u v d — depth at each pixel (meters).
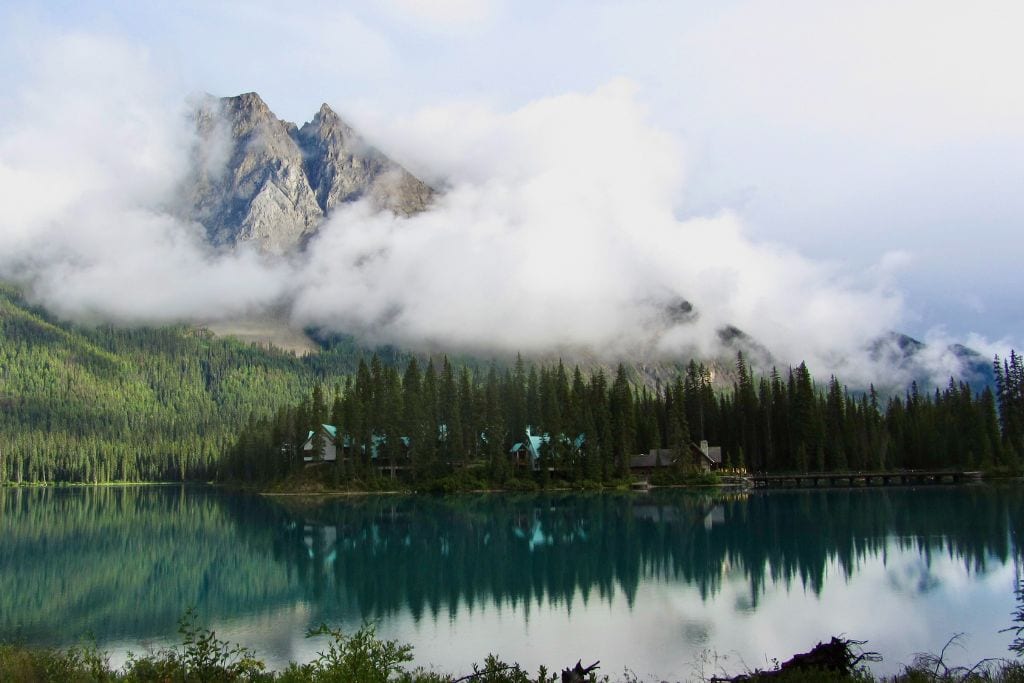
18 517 149.50
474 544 96.06
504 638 52.50
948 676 33.84
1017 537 90.44
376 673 28.48
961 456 184.88
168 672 31.11
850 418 197.38
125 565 86.81
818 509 124.06
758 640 50.94
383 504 153.75
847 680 29.84
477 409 195.00
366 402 190.75
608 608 60.75
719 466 198.25
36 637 54.78
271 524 124.81
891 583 67.50
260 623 58.34
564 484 177.50
